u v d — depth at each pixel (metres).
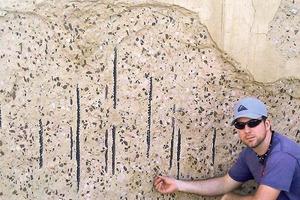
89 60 2.43
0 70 2.38
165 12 2.44
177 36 2.47
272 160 2.24
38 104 2.43
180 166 2.61
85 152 2.51
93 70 2.44
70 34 2.39
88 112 2.47
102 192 2.56
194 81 2.54
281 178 2.22
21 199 2.50
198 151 2.61
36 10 2.34
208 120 2.59
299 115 2.66
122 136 2.53
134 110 2.51
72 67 2.43
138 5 2.41
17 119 2.43
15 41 2.37
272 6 2.51
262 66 2.57
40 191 2.51
